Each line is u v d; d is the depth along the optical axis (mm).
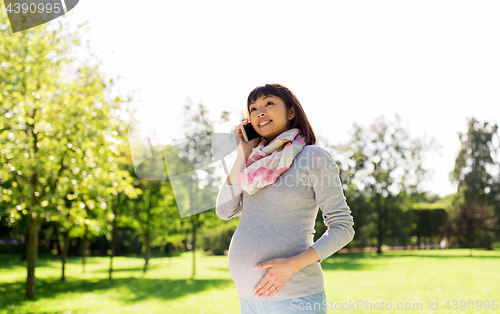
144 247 21719
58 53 8961
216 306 9180
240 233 1704
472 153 37250
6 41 8352
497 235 36500
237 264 1648
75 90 9375
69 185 9719
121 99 7871
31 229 11023
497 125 36938
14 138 8914
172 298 10922
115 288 13711
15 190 9781
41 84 8945
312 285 1551
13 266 22906
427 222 40500
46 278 17266
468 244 37594
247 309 1667
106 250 36781
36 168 9008
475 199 37031
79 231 15273
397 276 14398
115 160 10133
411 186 38156
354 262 23688
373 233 37812
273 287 1473
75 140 9133
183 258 32219
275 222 1611
